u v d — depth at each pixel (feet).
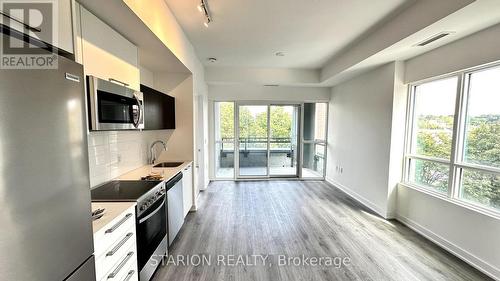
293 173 19.94
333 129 18.04
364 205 13.41
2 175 2.31
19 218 2.49
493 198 7.57
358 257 8.18
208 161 18.26
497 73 7.49
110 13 5.39
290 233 9.95
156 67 10.72
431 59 9.37
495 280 6.99
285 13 8.25
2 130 2.30
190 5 7.72
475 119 8.21
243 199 14.34
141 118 7.11
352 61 11.87
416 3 7.45
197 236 9.66
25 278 2.58
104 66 5.72
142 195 6.09
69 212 3.21
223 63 15.20
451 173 8.89
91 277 3.78
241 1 7.43
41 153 2.74
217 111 18.84
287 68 16.53
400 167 11.37
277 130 19.42
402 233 10.00
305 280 6.98
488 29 7.20
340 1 7.43
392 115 11.08
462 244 8.09
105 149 7.59
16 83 2.45
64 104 3.10
